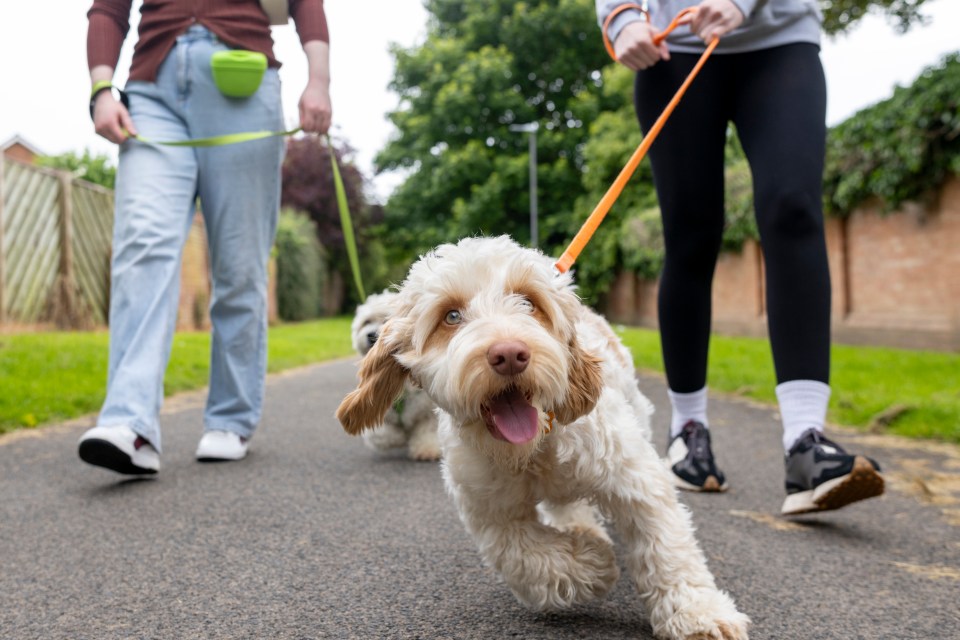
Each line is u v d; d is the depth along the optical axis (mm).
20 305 10086
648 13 3369
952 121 9672
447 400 1885
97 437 3213
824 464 2676
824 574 2369
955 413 4914
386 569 2445
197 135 3869
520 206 27625
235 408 4125
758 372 7805
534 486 2047
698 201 3189
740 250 15867
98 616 2111
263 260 4117
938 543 2680
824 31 9484
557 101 29047
